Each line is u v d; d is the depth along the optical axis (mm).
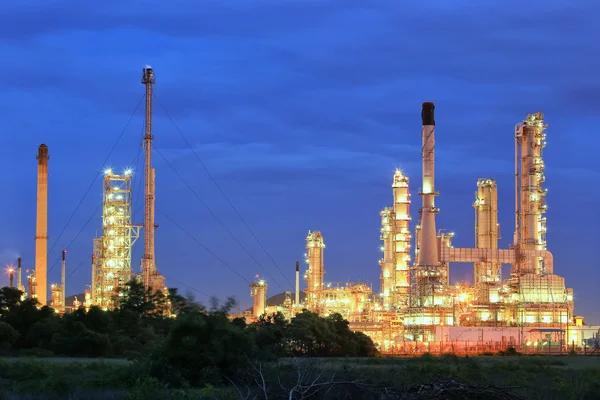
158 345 73688
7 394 62375
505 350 176250
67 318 141750
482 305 197625
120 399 59781
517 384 70812
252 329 77688
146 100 188875
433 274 194500
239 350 70375
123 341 136000
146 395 59969
